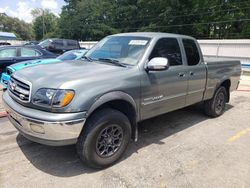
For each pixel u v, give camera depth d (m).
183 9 40.25
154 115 3.94
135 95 3.45
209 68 4.93
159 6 43.25
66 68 3.43
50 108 2.78
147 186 2.96
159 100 3.88
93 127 3.01
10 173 3.13
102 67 3.50
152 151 3.84
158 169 3.33
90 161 3.12
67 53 8.17
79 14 61.41
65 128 2.76
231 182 3.08
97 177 3.11
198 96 4.83
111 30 54.97
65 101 2.76
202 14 39.12
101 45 4.45
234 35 37.38
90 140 3.01
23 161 3.43
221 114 5.87
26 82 3.07
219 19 38.03
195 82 4.59
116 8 55.22
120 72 3.35
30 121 2.83
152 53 3.76
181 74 4.20
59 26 67.38
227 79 5.63
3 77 6.91
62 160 3.48
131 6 50.34
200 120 5.43
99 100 2.98
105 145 3.23
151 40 3.85
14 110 3.05
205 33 40.25
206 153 3.84
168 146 4.05
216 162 3.56
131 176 3.15
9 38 60.28
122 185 2.96
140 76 3.50
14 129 4.57
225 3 37.28
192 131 4.76
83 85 2.91
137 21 50.78
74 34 62.47
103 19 58.50
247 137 4.54
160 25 42.88
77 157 3.58
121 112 3.39
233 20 36.44
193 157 3.69
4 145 3.88
